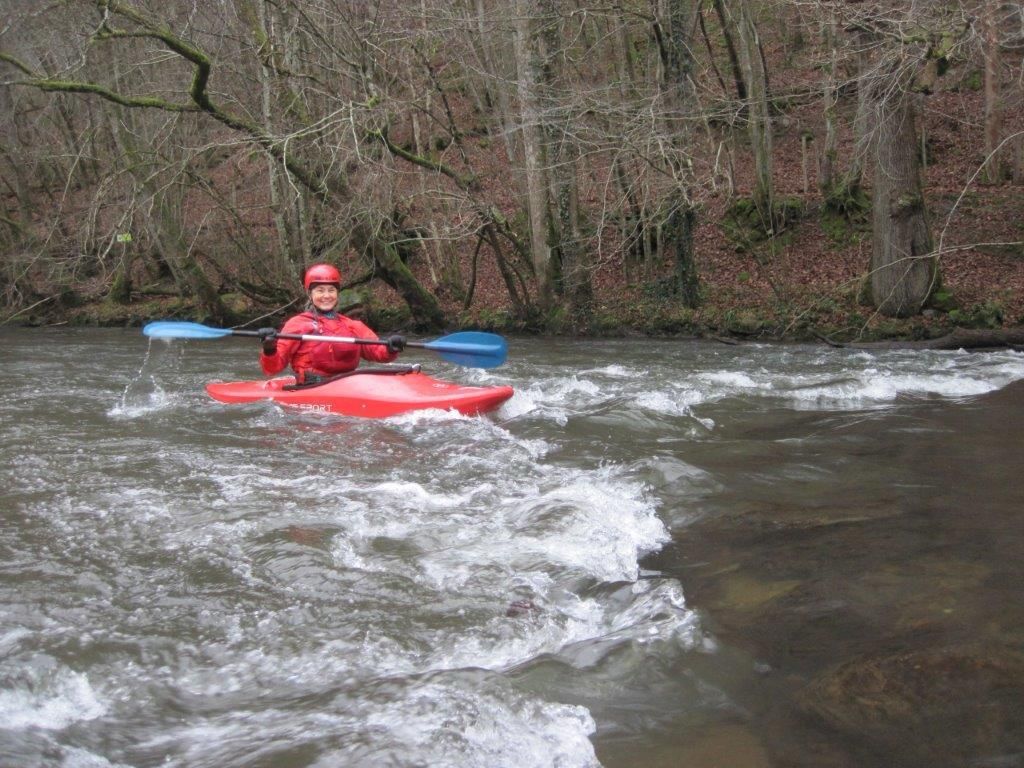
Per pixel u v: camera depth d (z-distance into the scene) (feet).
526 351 39.70
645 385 26.76
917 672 8.54
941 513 13.52
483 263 62.80
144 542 12.44
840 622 9.78
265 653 9.25
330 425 20.53
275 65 42.24
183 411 22.35
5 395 25.55
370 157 43.04
